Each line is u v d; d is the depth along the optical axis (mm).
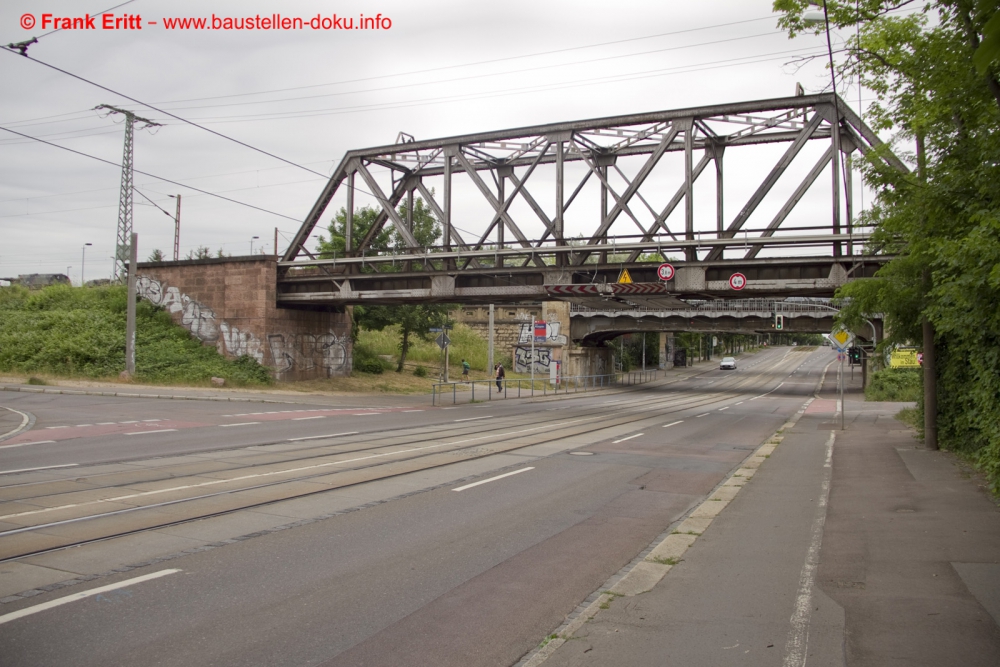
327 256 46281
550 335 66125
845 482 12477
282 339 36719
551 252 28438
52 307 41750
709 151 28062
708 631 5445
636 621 5684
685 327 63562
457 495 11227
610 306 33625
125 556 7309
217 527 8617
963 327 11922
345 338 42281
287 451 15375
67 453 14250
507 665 5039
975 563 7156
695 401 46156
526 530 9125
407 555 7750
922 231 12789
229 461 13727
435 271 31109
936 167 11336
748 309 61094
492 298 31047
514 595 6566
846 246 25812
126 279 43000
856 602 6051
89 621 5551
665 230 26844
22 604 5879
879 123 12461
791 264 25234
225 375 34531
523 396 43094
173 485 11125
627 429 24156
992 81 7305
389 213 32312
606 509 10664
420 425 22750
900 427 24453
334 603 6160
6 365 35000
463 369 56938
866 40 10969
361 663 4980
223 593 6305
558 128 28734
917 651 4965
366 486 11641
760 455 17141
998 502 10234
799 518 9648
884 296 16031
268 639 5332
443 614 6008
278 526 8781
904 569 6992
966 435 15109
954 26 8922
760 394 58500
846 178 24531
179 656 4977
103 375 33469
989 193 9641
